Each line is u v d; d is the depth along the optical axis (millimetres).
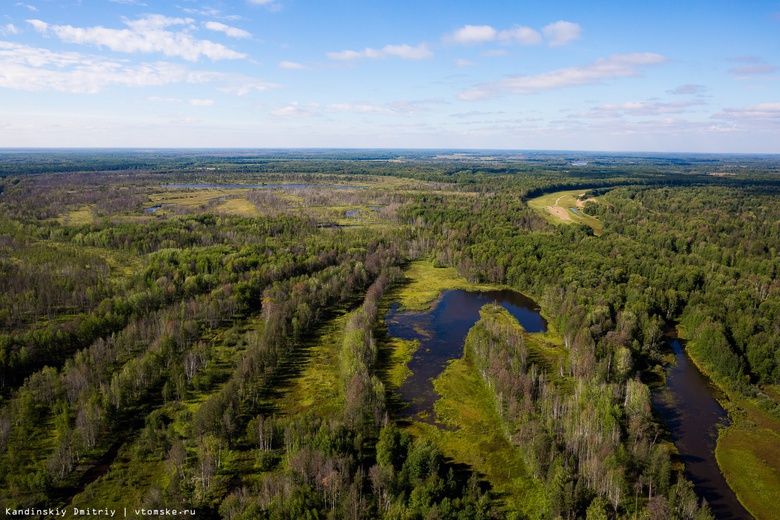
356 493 72625
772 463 88812
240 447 88000
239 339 131875
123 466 82188
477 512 70188
